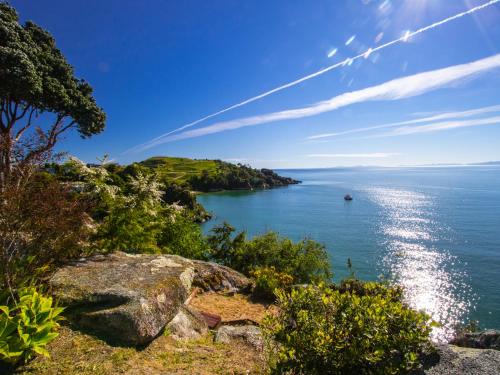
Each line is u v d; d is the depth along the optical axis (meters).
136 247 9.83
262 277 11.13
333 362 3.73
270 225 65.25
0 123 16.81
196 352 5.19
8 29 16.75
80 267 6.29
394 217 75.12
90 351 4.39
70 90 20.27
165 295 5.91
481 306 28.98
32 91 16.83
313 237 54.34
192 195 75.25
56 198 5.70
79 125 21.75
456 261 41.31
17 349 3.76
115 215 9.29
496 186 170.12
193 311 7.03
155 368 4.40
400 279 35.00
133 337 4.75
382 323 3.83
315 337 3.86
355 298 4.11
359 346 3.73
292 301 4.50
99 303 5.21
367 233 57.88
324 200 111.50
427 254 44.41
